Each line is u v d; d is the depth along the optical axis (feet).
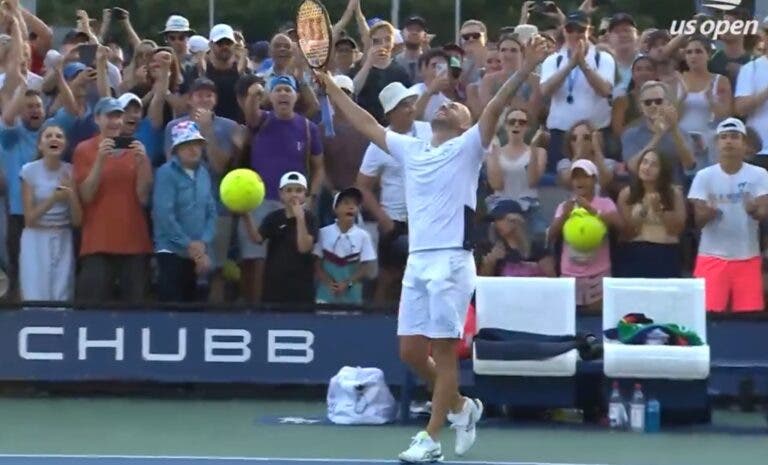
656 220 98.94
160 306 100.89
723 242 99.09
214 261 103.30
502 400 93.25
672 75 109.19
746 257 99.09
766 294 101.30
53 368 101.19
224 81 109.50
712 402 101.14
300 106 109.29
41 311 100.83
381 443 85.10
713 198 98.89
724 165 99.04
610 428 92.07
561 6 166.30
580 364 91.91
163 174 100.32
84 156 100.73
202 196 100.99
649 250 98.89
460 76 114.42
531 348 91.30
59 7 215.72
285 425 92.12
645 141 104.47
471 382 95.71
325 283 102.12
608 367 90.84
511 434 89.45
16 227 103.14
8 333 101.14
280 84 102.99
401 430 90.53
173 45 121.08
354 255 101.91
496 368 91.81
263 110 107.04
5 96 104.53
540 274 100.27
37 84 110.83
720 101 107.96
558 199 103.65
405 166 78.18
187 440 86.02
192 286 102.37
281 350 100.83
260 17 196.34
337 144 107.04
